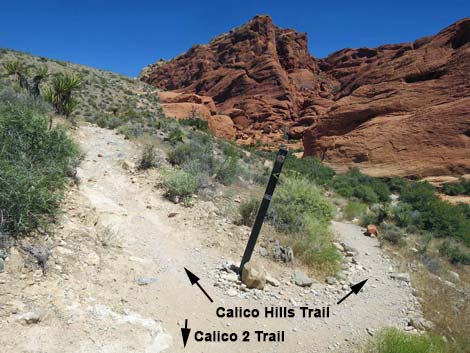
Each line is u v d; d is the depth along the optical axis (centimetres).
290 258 687
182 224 736
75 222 587
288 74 8706
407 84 4216
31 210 505
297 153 5438
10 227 467
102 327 390
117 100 3588
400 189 2569
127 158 1068
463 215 1503
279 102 7506
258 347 438
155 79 10812
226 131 5969
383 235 1101
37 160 609
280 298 561
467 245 1255
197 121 3381
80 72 4194
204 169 1084
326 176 2642
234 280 570
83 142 1138
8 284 391
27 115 638
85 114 1864
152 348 388
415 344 439
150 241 636
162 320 439
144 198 820
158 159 1085
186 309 476
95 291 445
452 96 3700
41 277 424
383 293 673
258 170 1664
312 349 453
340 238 973
